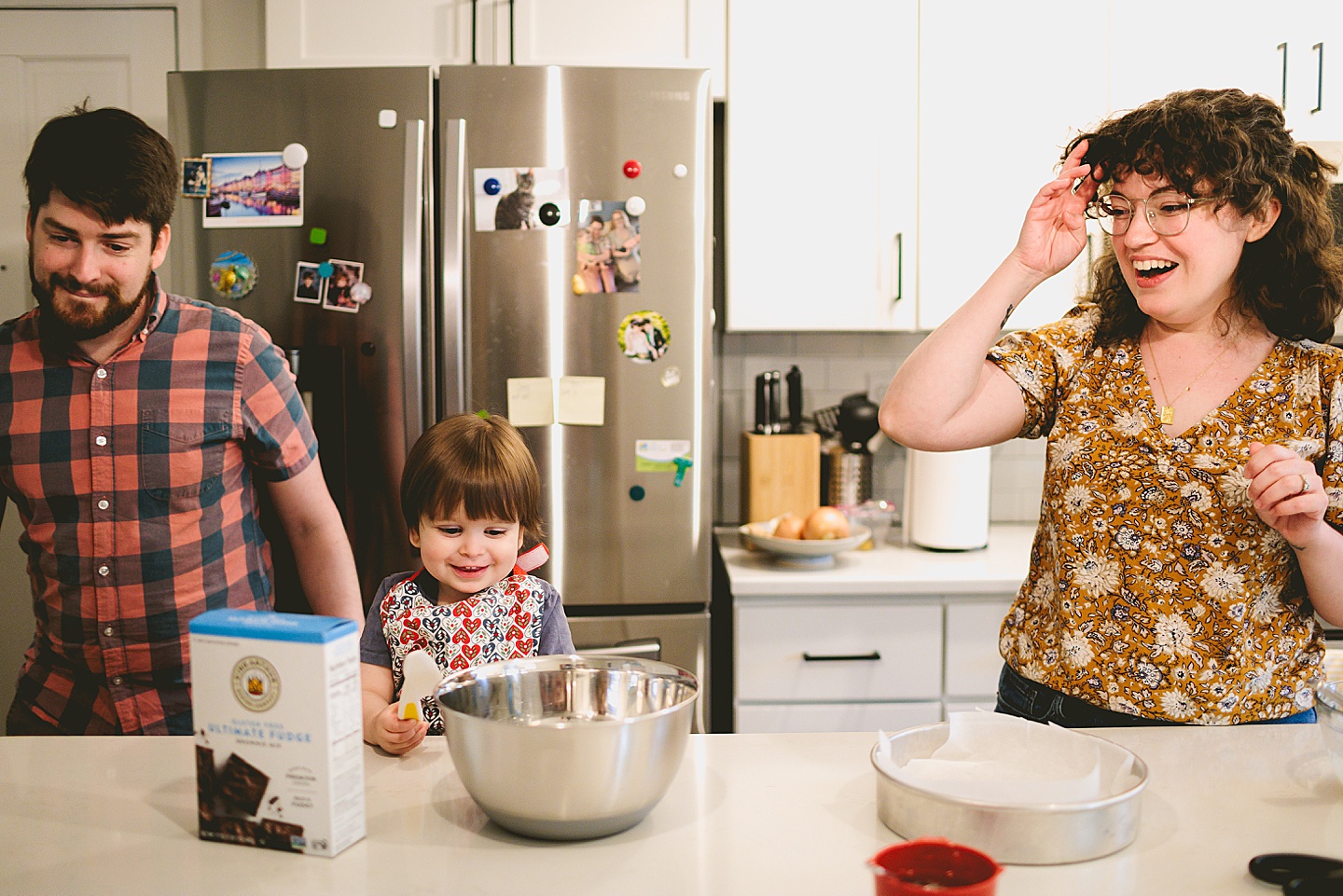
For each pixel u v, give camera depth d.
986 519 2.43
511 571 1.29
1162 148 1.01
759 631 2.15
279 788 0.75
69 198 1.12
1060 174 1.09
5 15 2.48
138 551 1.26
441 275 2.12
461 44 2.25
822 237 2.35
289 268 2.07
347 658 0.76
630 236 2.10
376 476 2.08
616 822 0.75
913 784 0.76
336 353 2.05
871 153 2.33
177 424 1.27
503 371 2.10
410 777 0.90
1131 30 2.31
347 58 2.24
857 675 2.17
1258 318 1.08
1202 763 0.91
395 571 2.09
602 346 2.11
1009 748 0.84
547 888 0.69
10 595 2.56
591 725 0.72
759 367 2.73
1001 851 0.72
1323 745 0.95
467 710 0.85
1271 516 0.92
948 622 2.17
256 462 1.36
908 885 0.57
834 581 2.12
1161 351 1.12
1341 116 2.30
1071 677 1.10
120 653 1.28
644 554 2.15
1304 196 1.02
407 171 2.03
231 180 2.07
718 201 2.67
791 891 0.69
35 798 0.85
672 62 2.29
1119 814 0.73
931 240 2.35
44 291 1.17
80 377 1.25
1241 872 0.71
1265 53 2.30
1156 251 1.03
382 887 0.70
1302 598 1.06
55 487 1.25
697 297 2.12
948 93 2.33
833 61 2.31
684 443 2.13
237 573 1.34
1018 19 2.31
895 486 2.79
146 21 2.49
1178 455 1.06
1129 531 1.08
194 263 2.09
